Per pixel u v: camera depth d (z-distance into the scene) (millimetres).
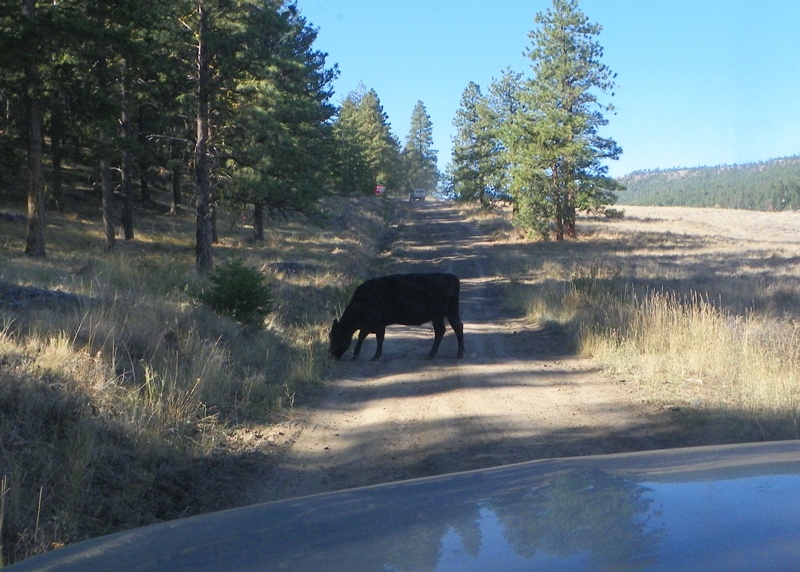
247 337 12539
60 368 7172
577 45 45406
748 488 1786
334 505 2238
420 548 1616
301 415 8609
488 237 50688
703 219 71312
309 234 42781
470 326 17734
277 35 22516
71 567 1816
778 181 174250
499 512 1872
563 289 21062
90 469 5344
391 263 36188
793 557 1284
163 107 24109
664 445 6770
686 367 10211
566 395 9383
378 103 96812
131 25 18328
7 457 5098
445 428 7863
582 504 1834
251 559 1699
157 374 7910
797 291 20188
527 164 45594
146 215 38344
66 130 22188
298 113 26297
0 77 18312
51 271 15250
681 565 1287
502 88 64938
